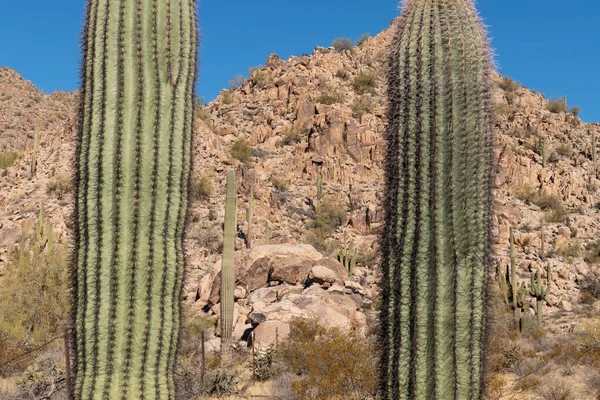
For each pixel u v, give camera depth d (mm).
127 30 5324
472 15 5184
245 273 25688
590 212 51000
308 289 22875
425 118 4941
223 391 12273
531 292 30141
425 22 5141
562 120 68000
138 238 5066
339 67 72438
